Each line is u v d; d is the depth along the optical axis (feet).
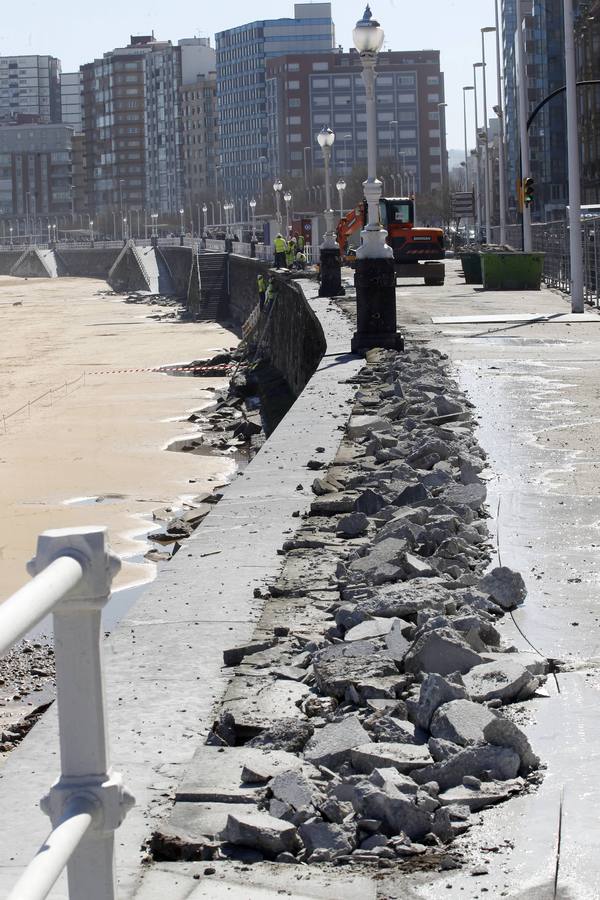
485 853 15.70
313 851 16.19
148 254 603.26
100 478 110.93
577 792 17.26
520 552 32.73
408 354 80.07
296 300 171.12
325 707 21.21
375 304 85.87
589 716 20.34
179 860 16.02
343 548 33.53
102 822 9.75
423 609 25.94
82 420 153.17
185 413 156.76
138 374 212.64
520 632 25.70
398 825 16.56
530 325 106.83
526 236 177.17
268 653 24.22
